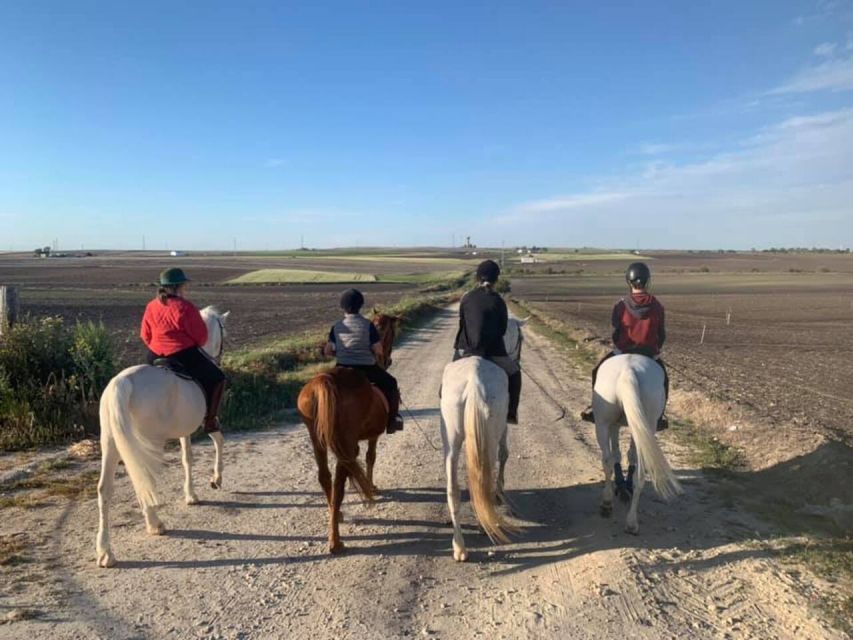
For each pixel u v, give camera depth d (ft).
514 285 299.79
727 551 19.42
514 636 14.84
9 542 19.22
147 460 18.33
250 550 19.43
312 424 19.26
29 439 29.40
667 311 162.40
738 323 128.47
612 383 20.77
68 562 18.19
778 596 16.60
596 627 15.23
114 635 14.52
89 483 24.66
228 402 36.63
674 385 46.93
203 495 24.23
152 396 18.99
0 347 33.06
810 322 130.93
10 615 15.14
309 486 25.54
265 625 15.17
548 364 63.21
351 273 362.33
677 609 16.08
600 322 119.24
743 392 47.55
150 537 20.16
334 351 21.80
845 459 26.55
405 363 62.39
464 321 22.21
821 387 51.44
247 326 103.24
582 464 29.25
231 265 467.93
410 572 18.15
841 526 21.30
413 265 483.51
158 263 498.69
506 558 19.19
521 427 36.52
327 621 15.40
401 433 34.81
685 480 26.45
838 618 15.39
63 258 637.30
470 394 18.33
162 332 21.52
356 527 21.50
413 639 14.67
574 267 492.13
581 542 20.30
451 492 18.78
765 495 24.70
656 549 19.69
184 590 16.78
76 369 34.27
